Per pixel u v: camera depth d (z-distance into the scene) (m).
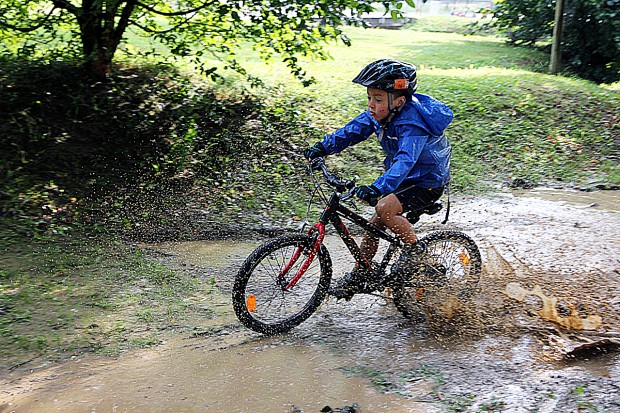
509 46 20.61
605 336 4.76
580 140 11.16
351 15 9.25
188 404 3.95
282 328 4.94
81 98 9.65
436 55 17.80
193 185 8.40
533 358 4.49
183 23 10.36
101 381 4.21
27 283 5.70
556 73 15.88
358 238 7.29
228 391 4.10
